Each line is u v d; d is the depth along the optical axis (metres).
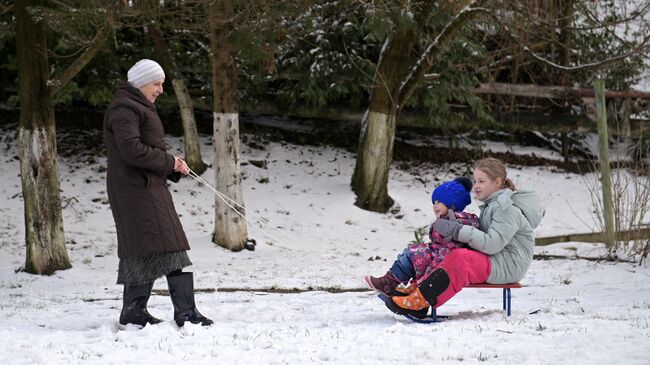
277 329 15.22
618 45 52.12
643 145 49.66
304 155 49.06
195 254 35.03
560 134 54.78
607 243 31.91
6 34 34.31
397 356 11.99
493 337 13.62
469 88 47.66
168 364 11.62
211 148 48.12
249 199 43.44
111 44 43.97
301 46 46.47
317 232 40.34
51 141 31.16
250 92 47.94
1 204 40.50
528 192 16.62
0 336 14.45
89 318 17.81
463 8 40.31
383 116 43.28
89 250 35.84
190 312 15.87
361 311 18.98
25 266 31.17
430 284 16.03
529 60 50.31
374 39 43.12
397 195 45.75
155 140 15.84
